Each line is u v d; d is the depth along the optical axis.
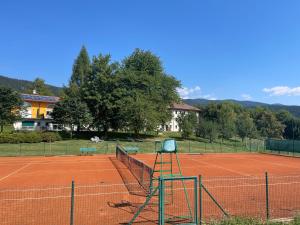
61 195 16.95
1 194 17.28
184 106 111.88
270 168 31.70
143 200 15.94
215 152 50.81
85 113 62.69
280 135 110.75
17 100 57.91
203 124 72.81
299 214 12.98
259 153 51.47
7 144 49.94
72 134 64.38
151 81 65.94
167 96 72.62
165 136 75.38
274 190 18.47
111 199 16.11
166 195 16.77
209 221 12.09
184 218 12.71
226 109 97.56
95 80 66.06
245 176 25.44
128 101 60.78
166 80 72.50
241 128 79.38
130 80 63.97
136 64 73.38
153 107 63.44
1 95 55.94
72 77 102.75
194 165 33.34
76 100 62.88
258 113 116.81
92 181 22.31
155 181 20.44
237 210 14.15
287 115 124.25
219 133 75.06
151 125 61.69
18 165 31.83
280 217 12.98
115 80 63.31
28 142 52.91
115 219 12.77
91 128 73.00
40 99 85.19
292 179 23.09
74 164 32.59
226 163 35.84
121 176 24.62
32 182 22.03
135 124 61.78
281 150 53.16
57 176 24.78
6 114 55.88
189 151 50.38
